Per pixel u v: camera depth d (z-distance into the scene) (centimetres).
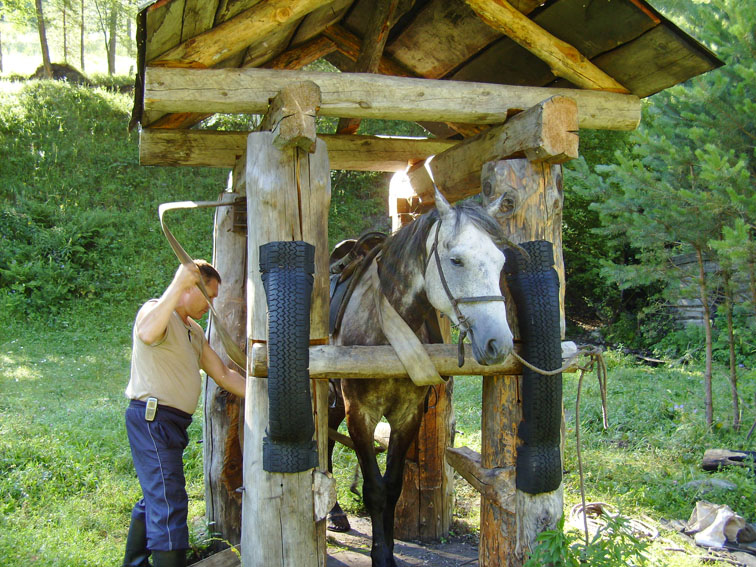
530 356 263
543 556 252
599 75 309
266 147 263
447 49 367
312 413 263
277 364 239
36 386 698
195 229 1286
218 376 309
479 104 288
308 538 258
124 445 498
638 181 605
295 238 262
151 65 257
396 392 302
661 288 1054
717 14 679
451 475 392
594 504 412
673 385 761
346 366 260
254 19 259
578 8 279
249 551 265
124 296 1100
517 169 285
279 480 255
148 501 266
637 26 276
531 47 295
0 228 1160
